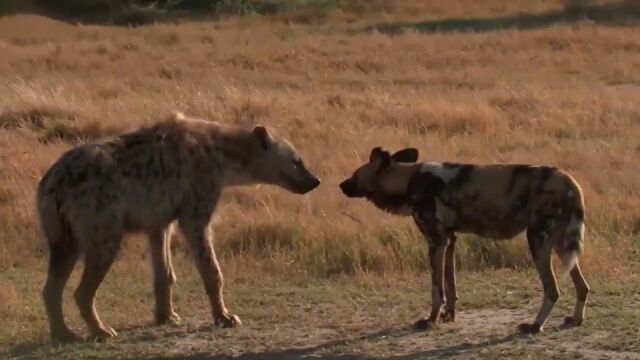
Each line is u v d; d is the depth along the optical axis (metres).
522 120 22.77
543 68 32.38
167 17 49.78
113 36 41.47
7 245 14.02
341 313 11.29
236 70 32.06
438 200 10.29
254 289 12.37
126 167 10.49
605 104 24.47
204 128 11.10
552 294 10.05
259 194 15.88
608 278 12.23
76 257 10.48
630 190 16.31
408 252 13.15
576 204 9.85
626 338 9.88
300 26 45.50
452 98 25.80
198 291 12.44
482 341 10.01
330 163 18.16
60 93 24.38
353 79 30.56
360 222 14.23
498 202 10.02
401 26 44.22
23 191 16.19
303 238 13.87
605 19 43.62
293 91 27.47
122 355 10.02
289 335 10.53
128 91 26.70
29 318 11.43
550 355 9.48
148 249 13.15
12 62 33.28
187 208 10.84
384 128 21.52
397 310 11.33
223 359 9.84
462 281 12.41
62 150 18.92
